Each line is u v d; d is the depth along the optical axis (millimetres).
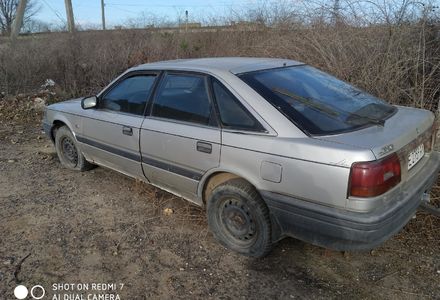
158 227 3607
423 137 2951
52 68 9891
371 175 2342
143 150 3709
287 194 2678
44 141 6559
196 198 3426
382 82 5223
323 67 5848
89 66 9781
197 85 3293
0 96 9344
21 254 3223
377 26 5695
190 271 2988
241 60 3605
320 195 2516
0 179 4836
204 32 10664
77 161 4953
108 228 3609
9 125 7641
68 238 3453
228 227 3188
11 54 9977
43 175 4938
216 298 2703
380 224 2398
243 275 2932
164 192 4262
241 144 2871
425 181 2828
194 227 3586
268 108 2838
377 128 2740
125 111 3961
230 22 9711
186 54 9883
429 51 5344
